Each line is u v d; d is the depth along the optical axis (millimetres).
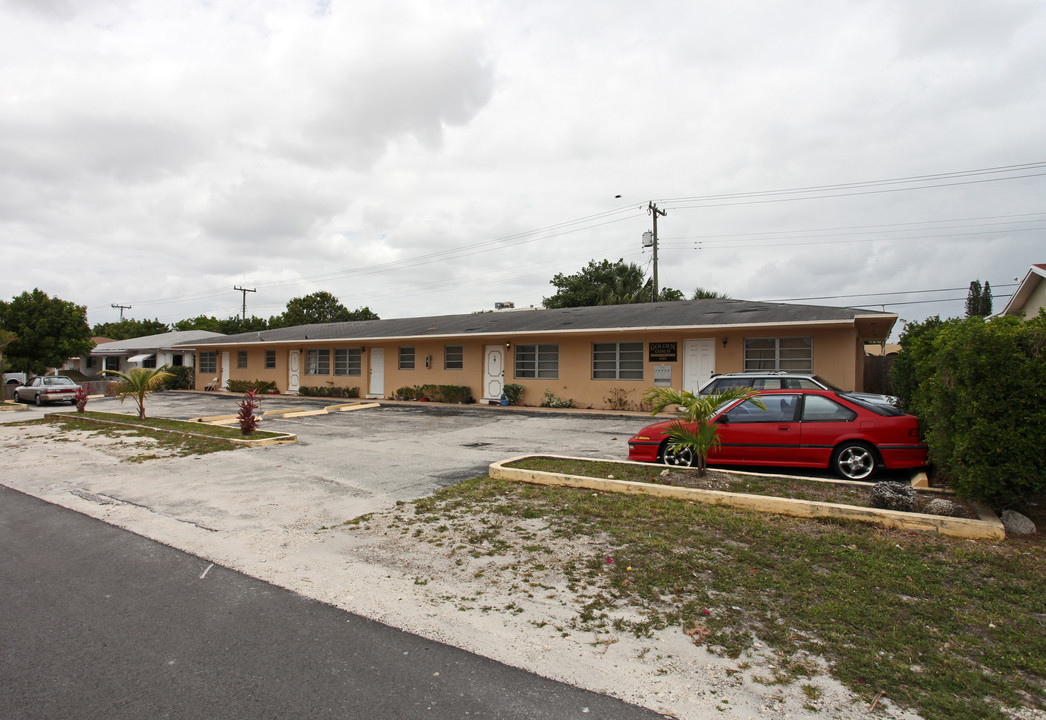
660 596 4188
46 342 30000
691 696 3033
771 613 3879
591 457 9812
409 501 6977
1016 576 4328
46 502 7480
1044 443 5105
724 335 15875
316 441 12047
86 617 4062
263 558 5219
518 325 20125
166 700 3055
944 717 2805
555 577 4586
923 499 5863
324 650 3578
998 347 5324
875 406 7883
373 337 22312
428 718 2889
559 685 3172
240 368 29812
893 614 3814
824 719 2811
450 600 4258
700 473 7281
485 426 14484
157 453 10773
